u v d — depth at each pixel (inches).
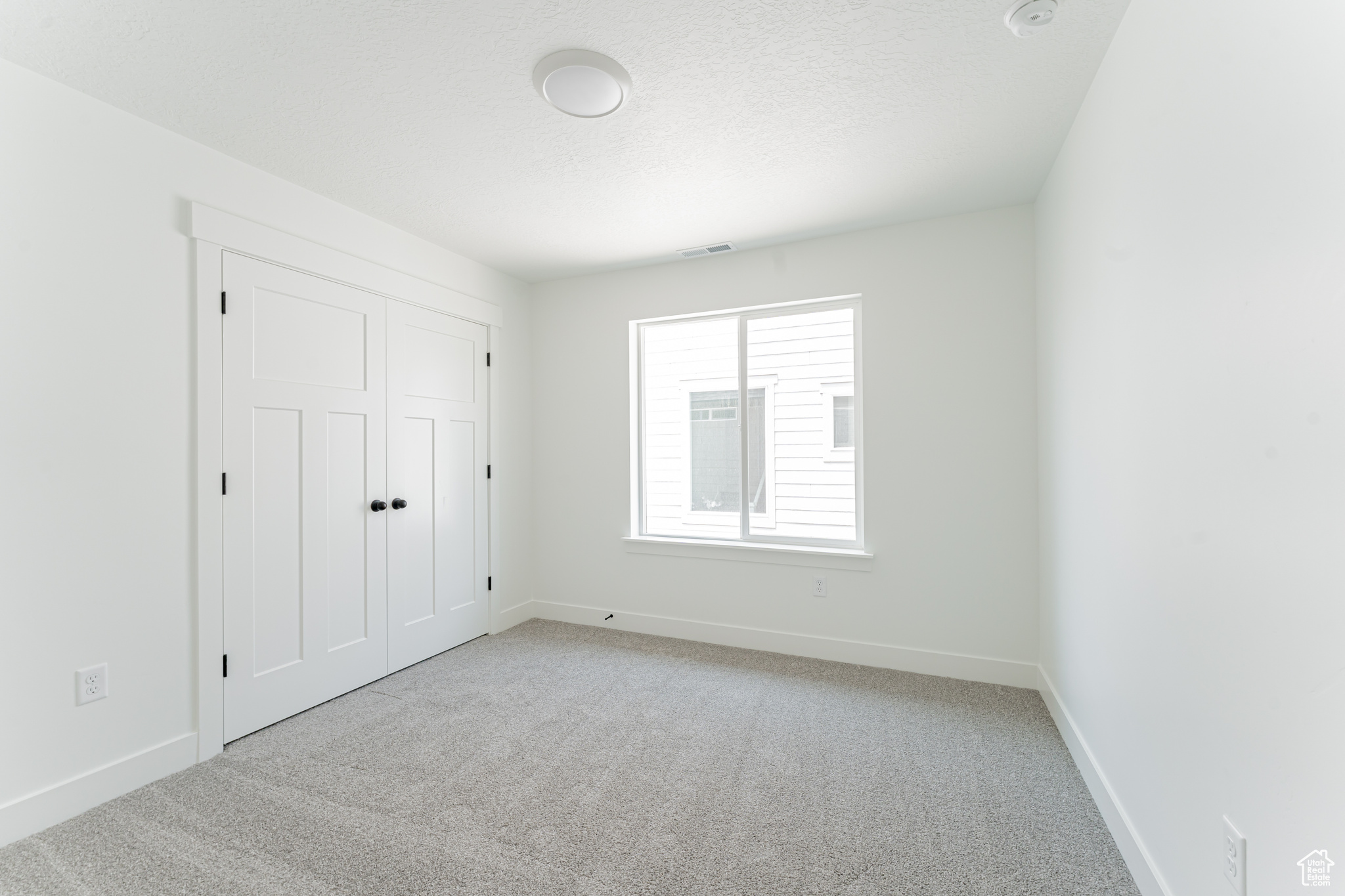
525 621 150.3
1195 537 46.0
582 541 148.3
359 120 77.7
